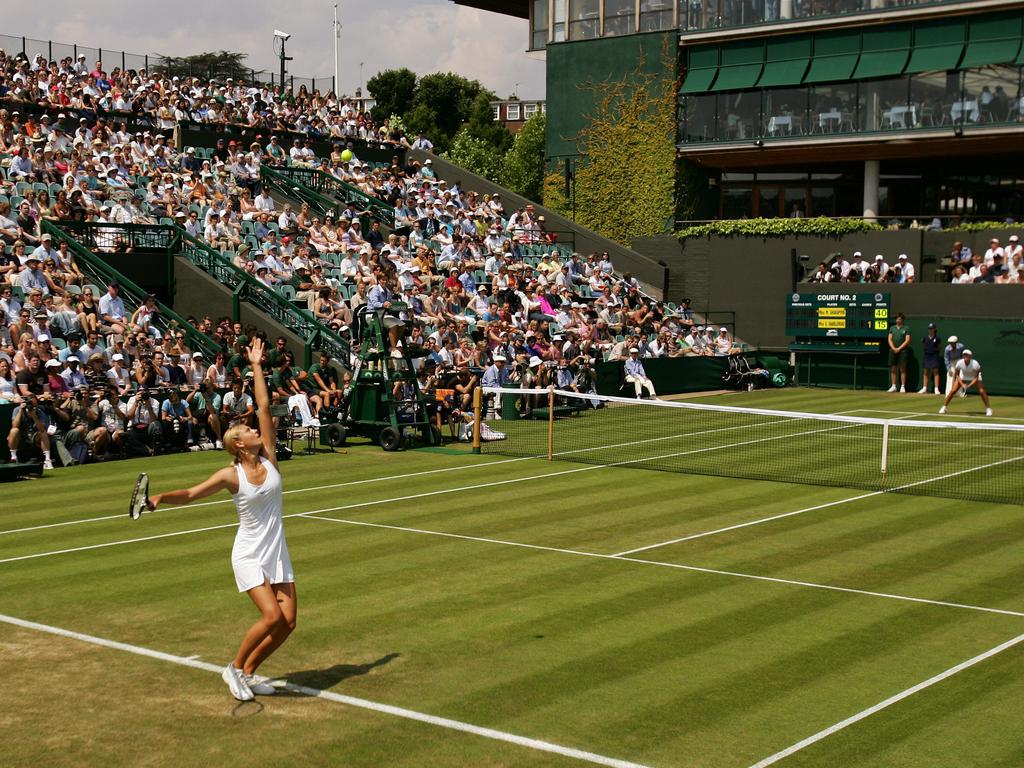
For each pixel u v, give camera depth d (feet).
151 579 42.83
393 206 134.10
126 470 69.97
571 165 163.94
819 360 134.51
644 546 49.65
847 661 33.81
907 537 52.01
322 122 149.89
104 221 101.96
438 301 108.58
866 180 149.59
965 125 137.28
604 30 160.35
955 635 36.65
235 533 51.29
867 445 83.71
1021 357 122.31
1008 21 135.13
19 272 85.66
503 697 30.37
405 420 83.35
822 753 26.76
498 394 98.07
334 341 95.76
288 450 76.33
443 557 47.21
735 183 163.32
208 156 130.21
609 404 111.55
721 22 151.74
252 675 30.58
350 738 27.40
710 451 80.18
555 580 43.45
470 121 317.42
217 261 101.96
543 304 121.19
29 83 122.52
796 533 52.70
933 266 135.33
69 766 25.68
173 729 27.94
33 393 71.82
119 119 128.88
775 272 140.97
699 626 37.35
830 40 145.38
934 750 27.02
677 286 147.95
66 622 37.11
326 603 39.81
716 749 26.94
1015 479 68.39
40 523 53.57
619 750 26.81
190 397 79.97
